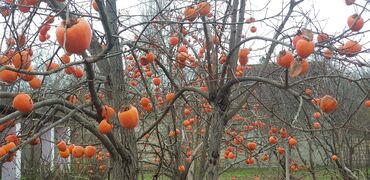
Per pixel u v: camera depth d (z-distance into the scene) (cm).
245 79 154
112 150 161
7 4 124
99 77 167
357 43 133
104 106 144
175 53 221
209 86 172
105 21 101
